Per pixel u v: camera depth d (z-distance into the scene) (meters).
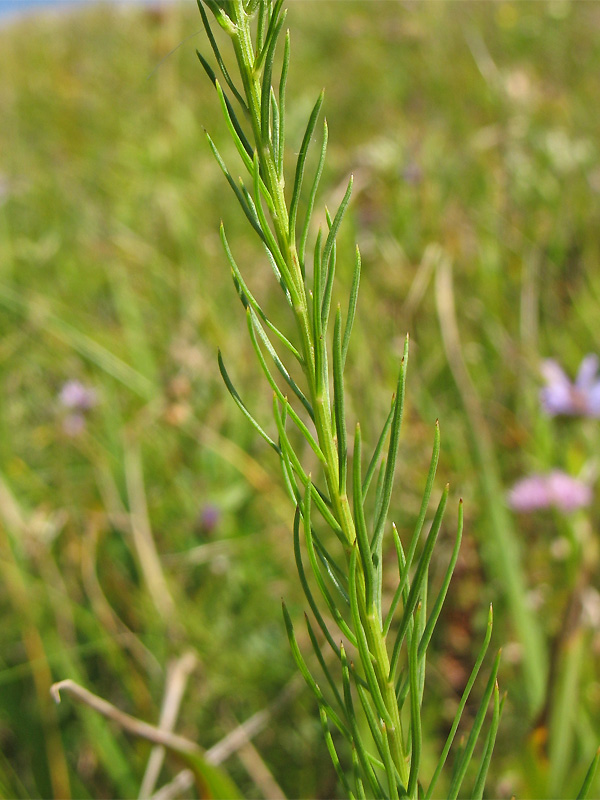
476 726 0.16
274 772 0.52
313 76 1.67
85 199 1.25
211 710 0.55
